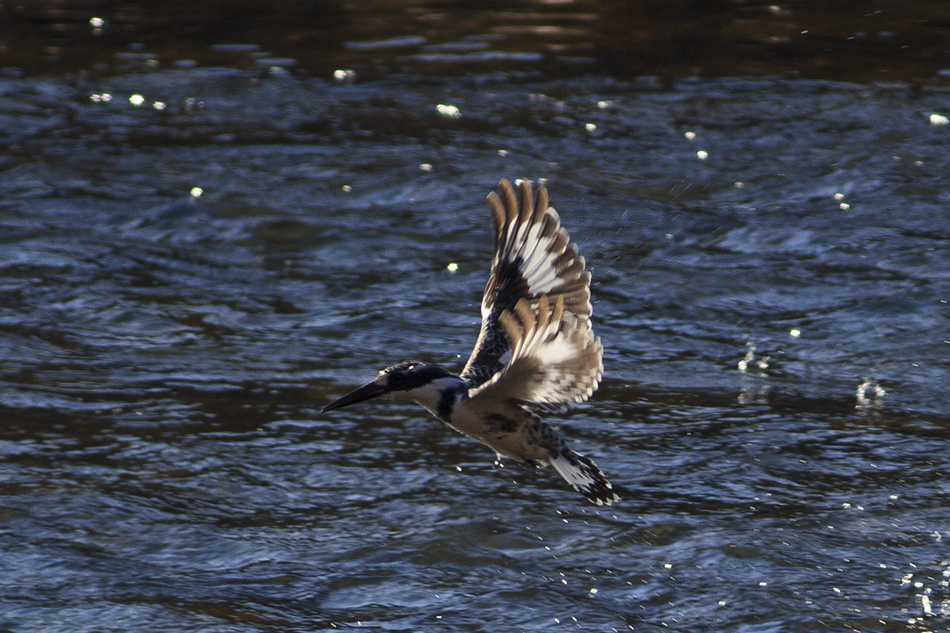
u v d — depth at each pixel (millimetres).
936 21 25906
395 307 15500
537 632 9320
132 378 13594
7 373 13586
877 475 11570
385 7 27547
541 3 27641
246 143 20531
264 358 14156
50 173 19250
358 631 9336
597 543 10492
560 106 22000
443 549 10414
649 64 23812
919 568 9992
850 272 16266
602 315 15297
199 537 10609
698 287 15977
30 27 26078
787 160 19781
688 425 12602
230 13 27109
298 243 17281
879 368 13867
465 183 19047
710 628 9352
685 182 19125
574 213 18062
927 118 21141
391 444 12258
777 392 13352
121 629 9305
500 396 7188
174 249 17062
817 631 9227
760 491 11312
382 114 21719
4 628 9281
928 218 17766
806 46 24562
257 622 9414
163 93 22594
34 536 10531
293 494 11344
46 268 16281
